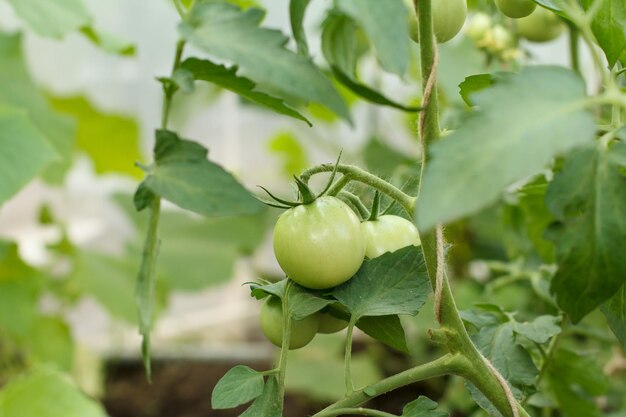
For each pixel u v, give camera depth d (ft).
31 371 4.94
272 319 2.22
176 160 1.99
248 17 1.92
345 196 2.27
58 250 5.48
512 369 2.31
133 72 7.09
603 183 1.71
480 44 2.97
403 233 2.21
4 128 3.05
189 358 6.46
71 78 6.95
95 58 6.93
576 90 1.65
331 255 2.07
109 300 5.49
